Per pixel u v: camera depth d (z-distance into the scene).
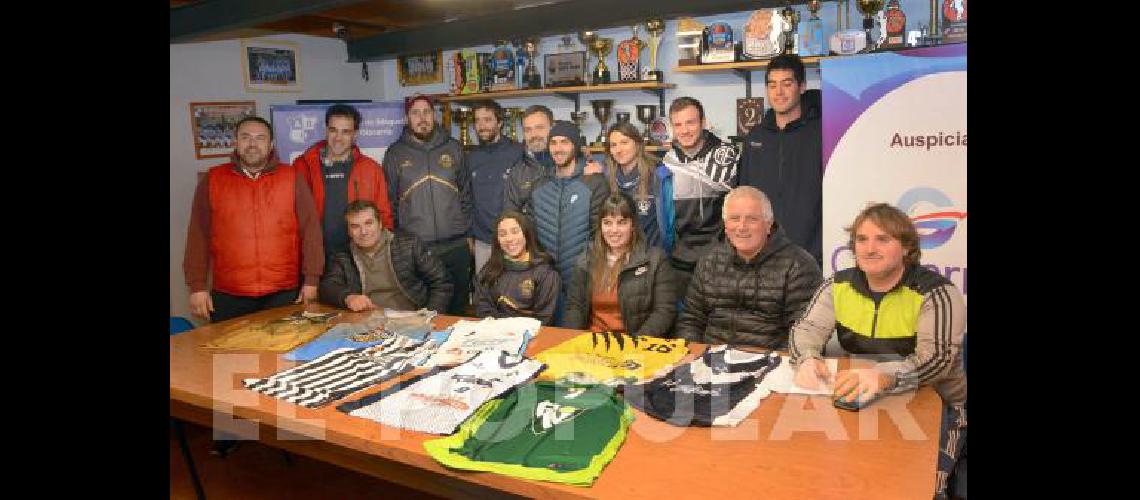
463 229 5.08
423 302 4.73
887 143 3.17
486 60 5.96
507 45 5.90
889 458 1.85
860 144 3.23
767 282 3.32
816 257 3.89
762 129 3.98
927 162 3.11
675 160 4.14
